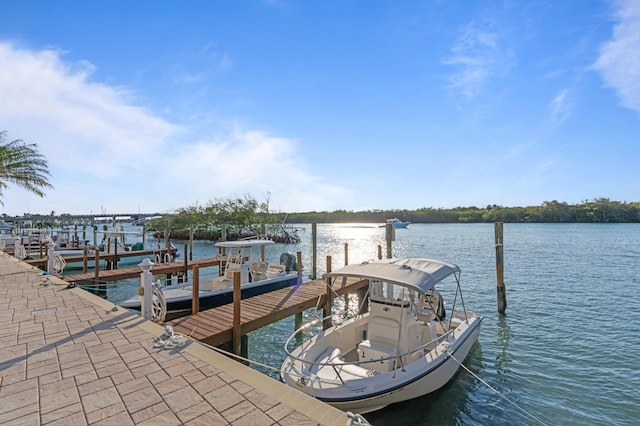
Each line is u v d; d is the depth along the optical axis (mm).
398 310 6926
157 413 3373
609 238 46938
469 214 109938
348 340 8273
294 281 14688
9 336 5723
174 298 10875
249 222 49812
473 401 7137
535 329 11406
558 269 22703
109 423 3207
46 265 18297
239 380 4117
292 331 11867
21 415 3340
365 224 147250
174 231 53625
